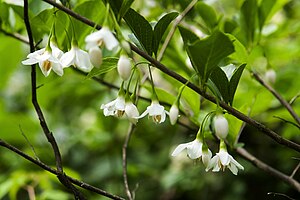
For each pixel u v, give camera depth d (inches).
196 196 70.2
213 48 31.3
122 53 31.8
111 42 31.4
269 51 53.6
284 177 39.6
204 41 31.1
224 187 67.9
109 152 67.1
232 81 33.2
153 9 46.4
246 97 45.6
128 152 68.9
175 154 33.6
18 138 64.4
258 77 42.1
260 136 66.1
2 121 61.6
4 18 42.1
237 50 37.5
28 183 55.4
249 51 42.0
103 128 65.9
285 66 58.0
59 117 70.1
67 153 69.2
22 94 78.5
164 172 68.5
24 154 33.7
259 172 65.1
